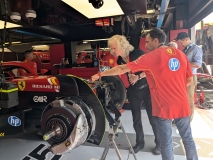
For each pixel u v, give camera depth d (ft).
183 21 17.54
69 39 17.35
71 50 19.22
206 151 8.48
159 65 5.70
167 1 11.27
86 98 6.28
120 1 9.08
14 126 6.73
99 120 6.30
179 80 5.90
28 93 7.09
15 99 6.24
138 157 8.13
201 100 16.52
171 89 5.76
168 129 5.96
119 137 10.17
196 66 9.71
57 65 17.03
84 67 16.31
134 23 15.25
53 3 9.07
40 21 12.76
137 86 8.10
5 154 8.53
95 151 8.73
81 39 17.10
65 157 8.23
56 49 19.56
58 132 5.58
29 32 16.38
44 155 8.43
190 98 10.00
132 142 9.57
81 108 5.78
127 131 11.02
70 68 16.60
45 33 17.24
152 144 9.36
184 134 6.21
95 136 6.45
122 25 14.19
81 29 16.51
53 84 6.66
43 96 6.91
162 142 6.04
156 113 5.99
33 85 6.94
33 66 13.96
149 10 14.46
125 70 5.84
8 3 10.01
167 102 5.78
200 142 9.40
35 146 9.31
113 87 7.89
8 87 5.95
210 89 20.30
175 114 5.84
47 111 5.85
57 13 12.59
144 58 5.83
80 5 9.48
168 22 25.23
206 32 25.00
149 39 6.86
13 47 24.27
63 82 6.48
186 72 6.39
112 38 7.77
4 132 6.75
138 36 16.76
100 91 6.64
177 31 16.33
